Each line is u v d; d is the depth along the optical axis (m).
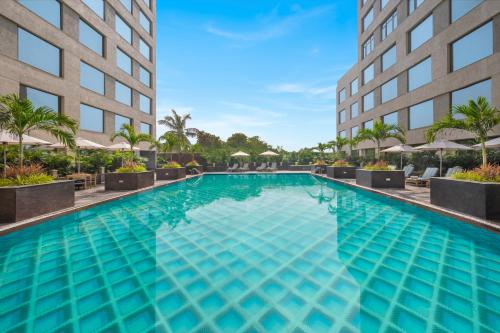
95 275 3.80
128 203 9.59
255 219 7.09
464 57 14.35
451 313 2.87
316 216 7.44
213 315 2.87
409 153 18.97
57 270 3.98
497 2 12.28
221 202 9.83
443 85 15.63
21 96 12.59
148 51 25.78
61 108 14.79
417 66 18.39
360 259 4.32
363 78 27.52
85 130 16.78
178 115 33.72
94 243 5.15
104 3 18.66
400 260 4.28
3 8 11.47
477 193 5.97
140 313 2.90
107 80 19.00
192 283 3.56
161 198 10.73
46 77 13.63
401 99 20.14
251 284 3.53
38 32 13.18
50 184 6.81
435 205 7.60
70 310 2.96
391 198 9.73
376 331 2.59
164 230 6.05
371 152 25.72
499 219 5.71
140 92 23.86
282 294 3.28
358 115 28.41
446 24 15.38
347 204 9.31
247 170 28.56
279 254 4.56
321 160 25.97
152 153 25.41
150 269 3.99
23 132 7.09
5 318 2.82
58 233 5.82
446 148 12.05
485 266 4.02
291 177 22.17
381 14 23.00
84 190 11.61
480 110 6.97
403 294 3.25
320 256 4.47
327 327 2.66
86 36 16.95
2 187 5.77
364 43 27.17
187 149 28.34
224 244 5.07
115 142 19.81
